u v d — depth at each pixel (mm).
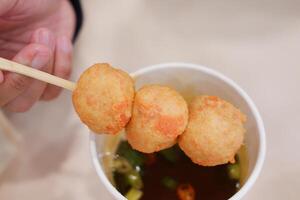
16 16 316
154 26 345
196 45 333
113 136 260
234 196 208
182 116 207
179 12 351
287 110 297
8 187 295
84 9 355
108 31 344
